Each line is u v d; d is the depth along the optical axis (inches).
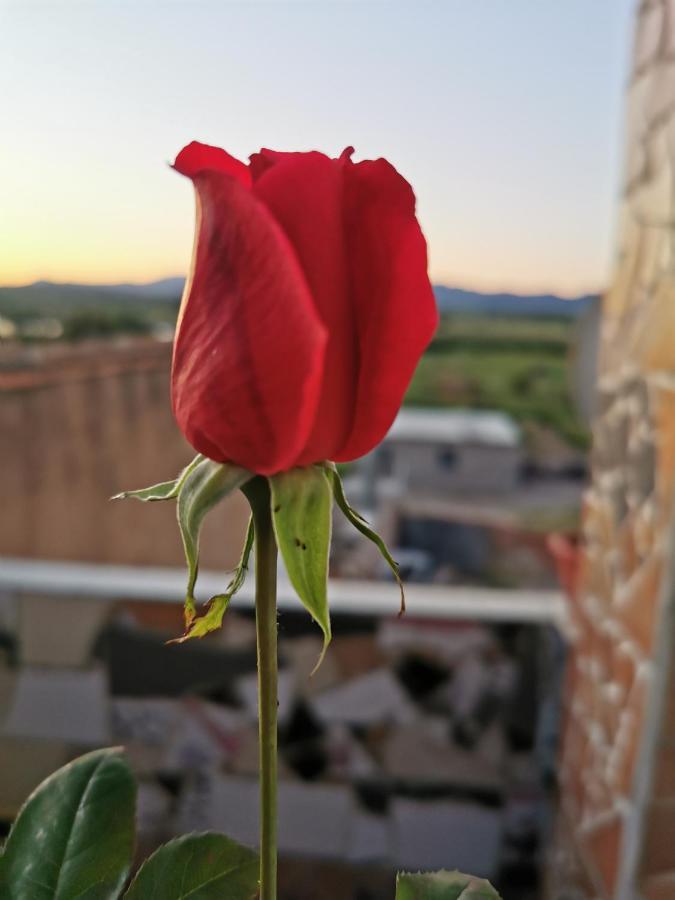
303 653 31.4
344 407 4.9
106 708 32.3
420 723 31.6
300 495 4.9
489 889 6.0
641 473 22.9
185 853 6.4
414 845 32.2
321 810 32.3
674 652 20.2
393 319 4.7
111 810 6.5
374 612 31.0
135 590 31.7
